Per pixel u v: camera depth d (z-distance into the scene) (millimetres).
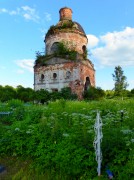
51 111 11688
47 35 44844
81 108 13164
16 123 9352
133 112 11016
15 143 7219
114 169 5227
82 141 6207
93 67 44875
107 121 8398
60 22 45000
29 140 7195
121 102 16844
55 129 7246
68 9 46406
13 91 37062
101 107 12945
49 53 44125
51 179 5562
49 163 6109
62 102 15391
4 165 6480
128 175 4879
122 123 8336
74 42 42969
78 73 39062
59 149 6301
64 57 40531
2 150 7211
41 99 35062
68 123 9016
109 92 49500
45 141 6934
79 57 40562
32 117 10305
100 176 5145
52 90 40781
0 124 9273
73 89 38844
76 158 5742
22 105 14828
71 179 5504
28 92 36625
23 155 6914
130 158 5238
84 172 5547
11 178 5684
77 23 46156
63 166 5797
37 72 43188
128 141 5676
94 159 5621
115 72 51875
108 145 5645
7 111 12453
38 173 5824
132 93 48531
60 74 40469
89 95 38219
